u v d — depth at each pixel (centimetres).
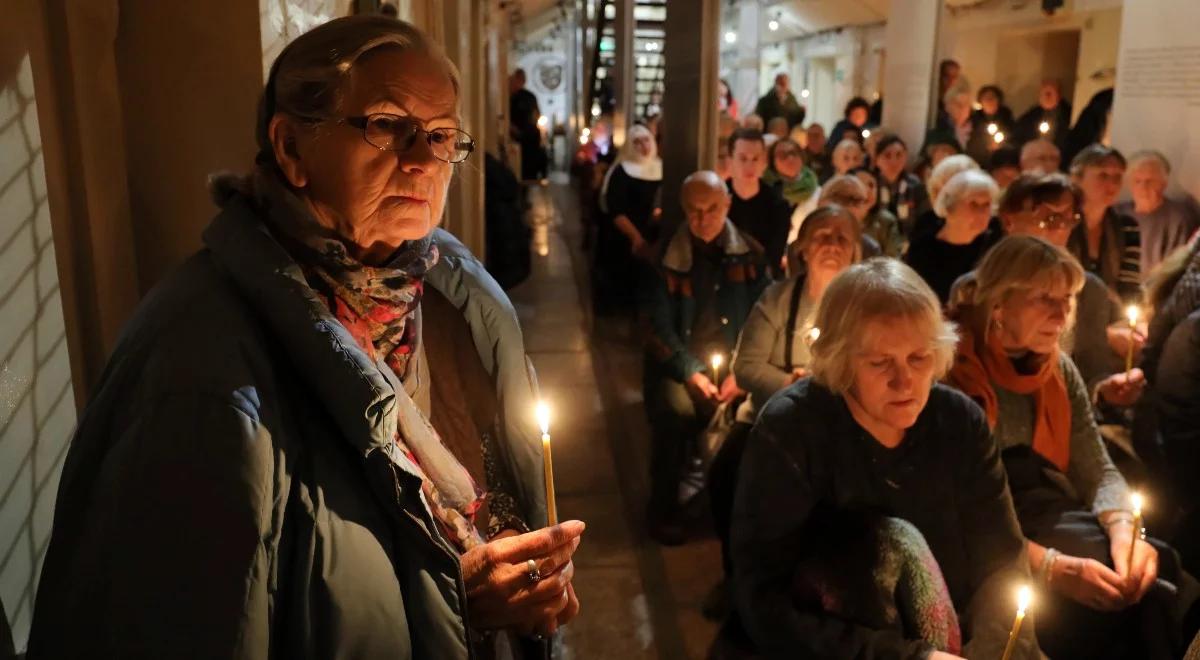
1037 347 226
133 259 161
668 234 535
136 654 85
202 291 98
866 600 171
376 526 100
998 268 226
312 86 103
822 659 170
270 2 169
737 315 354
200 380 90
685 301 351
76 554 88
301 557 94
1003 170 546
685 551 343
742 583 186
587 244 939
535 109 1533
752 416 294
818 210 298
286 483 93
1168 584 212
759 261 362
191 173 163
